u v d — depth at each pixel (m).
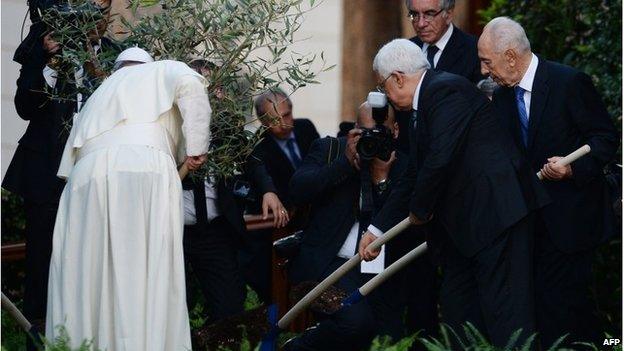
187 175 16.20
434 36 17.02
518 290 14.56
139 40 15.73
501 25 15.53
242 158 16.59
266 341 16.02
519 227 14.64
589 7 20.69
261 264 18.55
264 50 25.09
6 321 18.58
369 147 15.73
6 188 16.31
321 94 27.41
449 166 14.40
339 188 16.11
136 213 14.36
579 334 15.88
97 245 14.41
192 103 14.40
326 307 15.76
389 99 14.88
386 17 27.55
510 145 14.73
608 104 19.81
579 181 15.40
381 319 16.69
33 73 15.88
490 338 14.65
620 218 16.56
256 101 17.92
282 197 19.20
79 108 16.12
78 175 14.51
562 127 15.56
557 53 21.23
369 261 15.38
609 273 19.58
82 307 14.38
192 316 18.56
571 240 15.59
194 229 16.41
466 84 14.64
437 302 17.72
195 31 15.61
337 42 27.38
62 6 15.59
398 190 15.18
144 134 14.52
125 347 14.16
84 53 15.44
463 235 14.63
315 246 16.06
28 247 16.38
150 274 14.26
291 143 19.80
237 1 15.54
